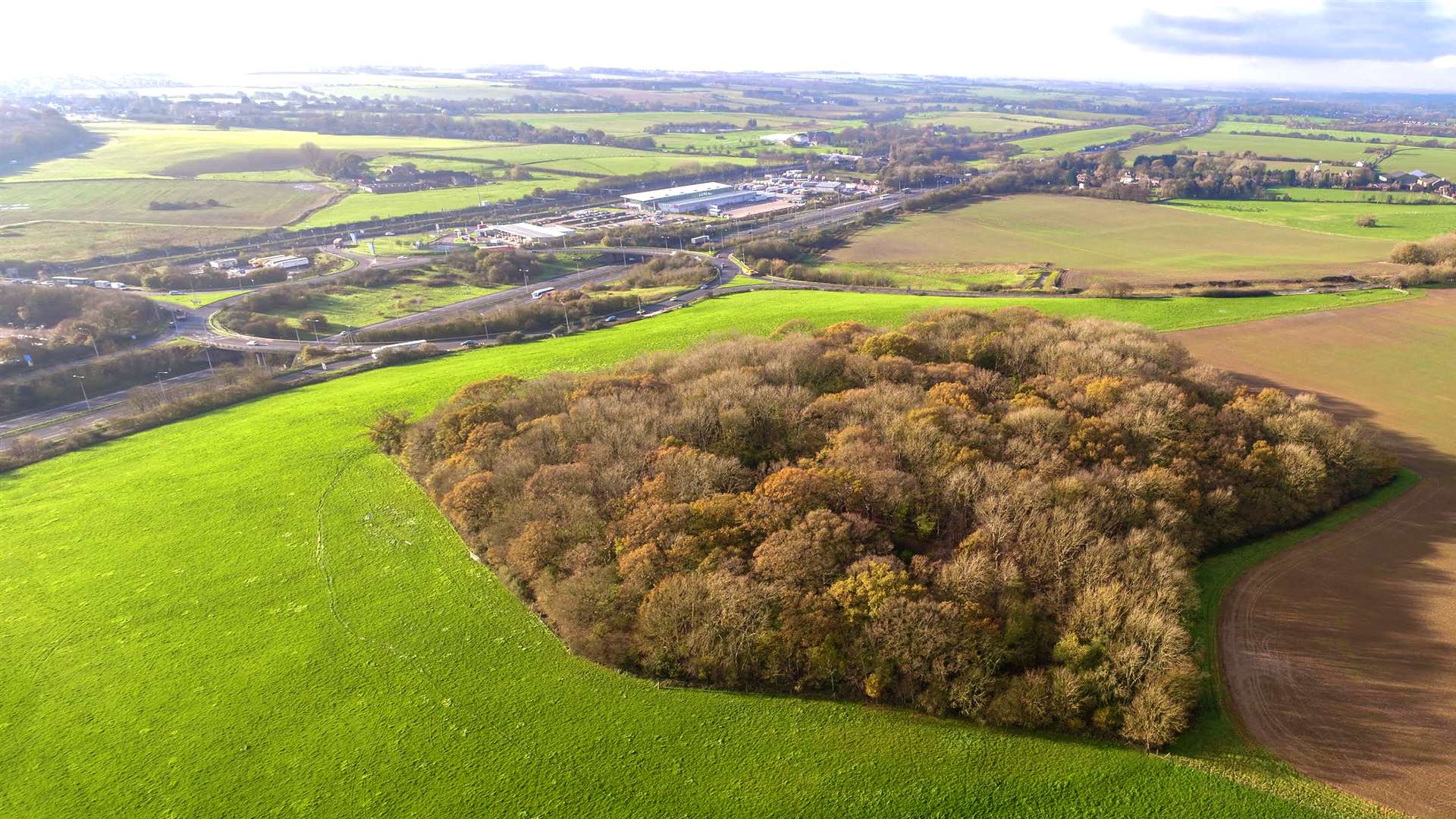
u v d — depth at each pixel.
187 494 95.62
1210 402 87.81
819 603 57.81
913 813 46.91
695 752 52.50
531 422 88.69
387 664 64.38
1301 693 53.25
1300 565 66.50
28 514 94.06
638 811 48.91
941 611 55.34
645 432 82.19
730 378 90.69
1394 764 47.69
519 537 70.44
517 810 50.00
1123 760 49.12
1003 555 60.47
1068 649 53.34
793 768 50.56
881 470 69.00
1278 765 48.12
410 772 53.72
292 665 65.31
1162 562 59.03
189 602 75.12
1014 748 50.59
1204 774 47.66
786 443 80.44
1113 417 78.38
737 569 61.31
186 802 53.41
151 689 64.19
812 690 56.56
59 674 66.88
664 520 66.44
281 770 55.09
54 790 55.34
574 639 62.94
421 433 96.69
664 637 59.22
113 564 82.38
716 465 74.00
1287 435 79.12
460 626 68.19
